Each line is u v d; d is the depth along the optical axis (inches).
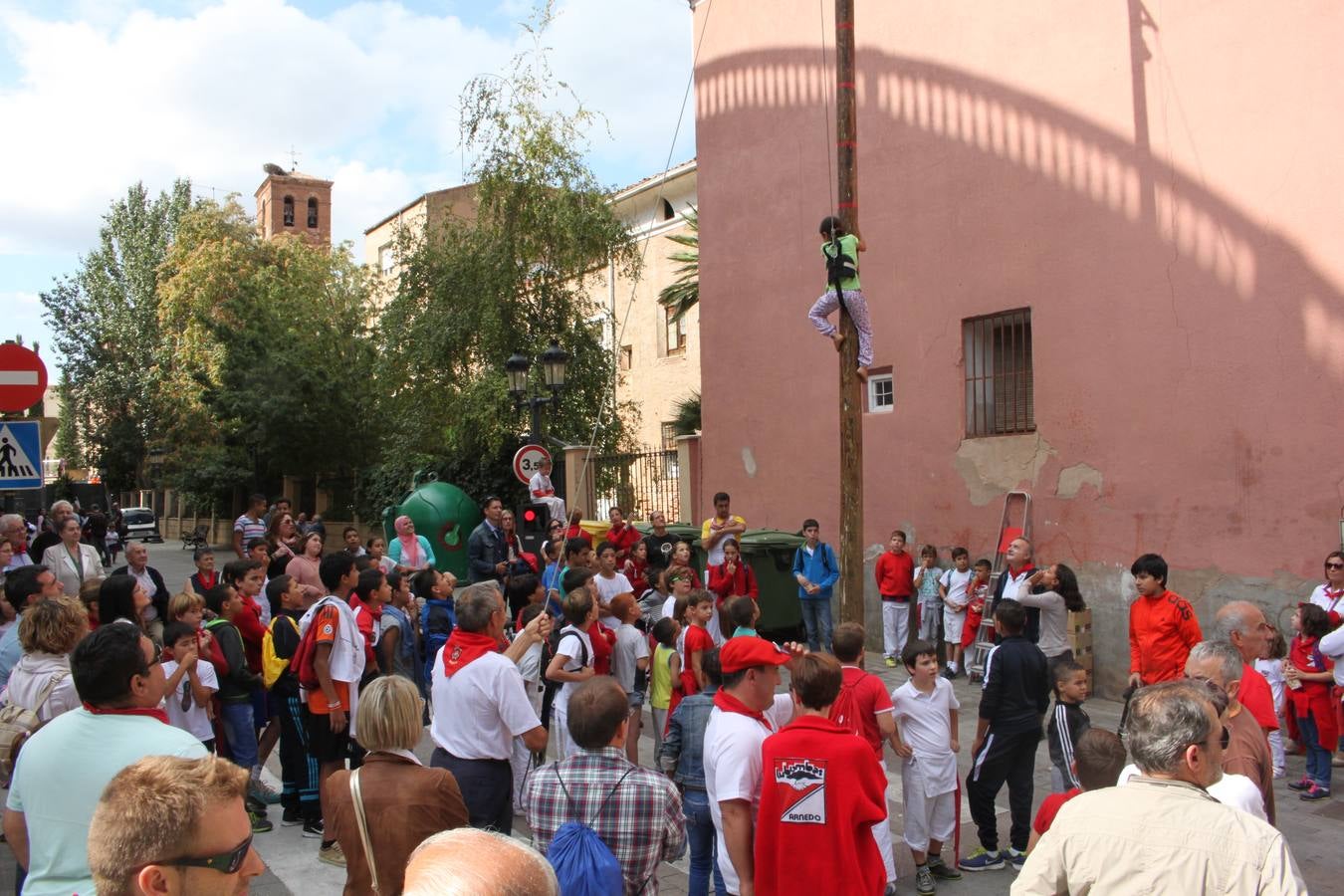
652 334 1051.9
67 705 194.5
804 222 584.7
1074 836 113.5
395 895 142.8
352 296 1358.3
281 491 1433.3
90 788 122.4
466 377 812.0
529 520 550.3
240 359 1229.1
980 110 490.9
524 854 65.3
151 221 1937.7
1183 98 415.5
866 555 543.2
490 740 196.2
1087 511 444.8
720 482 638.5
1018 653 242.8
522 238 802.2
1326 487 370.9
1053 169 460.4
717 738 173.6
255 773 289.9
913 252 523.2
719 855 185.5
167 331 1646.2
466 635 203.6
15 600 257.0
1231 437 398.0
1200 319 408.5
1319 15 376.8
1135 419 428.8
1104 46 442.3
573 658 263.3
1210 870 106.4
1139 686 288.0
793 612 547.5
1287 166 384.5
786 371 595.2
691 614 297.6
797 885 155.6
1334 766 330.0
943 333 508.1
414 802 144.7
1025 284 470.9
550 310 821.9
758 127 614.5
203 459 1480.1
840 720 219.9
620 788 146.5
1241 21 398.3
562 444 726.5
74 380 1886.1
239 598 291.9
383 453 1018.7
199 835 82.2
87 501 1688.0
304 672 258.8
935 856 241.0
